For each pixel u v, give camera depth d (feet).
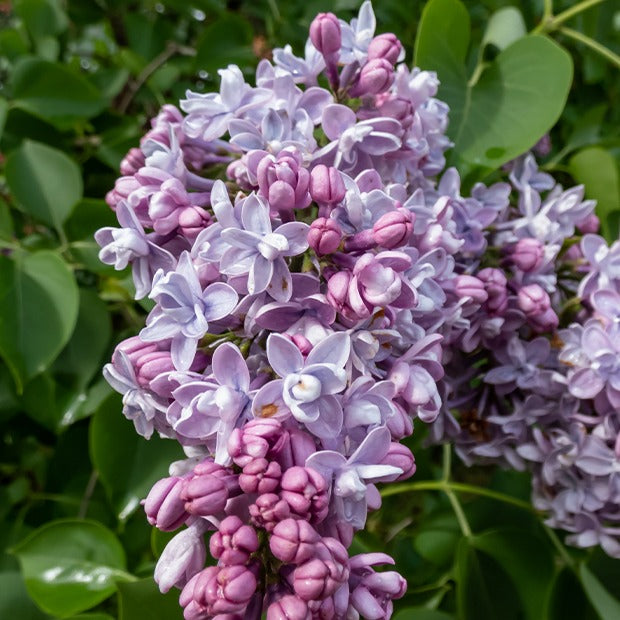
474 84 0.89
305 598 0.47
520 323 0.77
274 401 0.50
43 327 0.83
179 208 0.60
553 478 0.80
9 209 1.07
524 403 0.79
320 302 0.54
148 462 0.83
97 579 0.86
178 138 0.72
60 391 0.91
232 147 0.71
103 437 0.82
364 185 0.59
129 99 1.27
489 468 1.33
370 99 0.69
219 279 0.57
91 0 1.33
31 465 1.18
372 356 0.54
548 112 0.83
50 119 1.10
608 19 1.21
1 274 0.84
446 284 0.69
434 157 0.75
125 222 0.60
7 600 0.91
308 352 0.52
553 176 1.03
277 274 0.54
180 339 0.55
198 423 0.52
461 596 0.87
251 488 0.48
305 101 0.66
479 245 0.76
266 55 1.20
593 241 0.79
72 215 0.92
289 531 0.46
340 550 0.48
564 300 0.84
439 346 0.60
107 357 0.92
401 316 0.59
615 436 0.76
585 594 0.90
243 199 0.56
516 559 0.91
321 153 0.62
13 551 0.88
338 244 0.53
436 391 0.58
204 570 0.50
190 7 1.32
